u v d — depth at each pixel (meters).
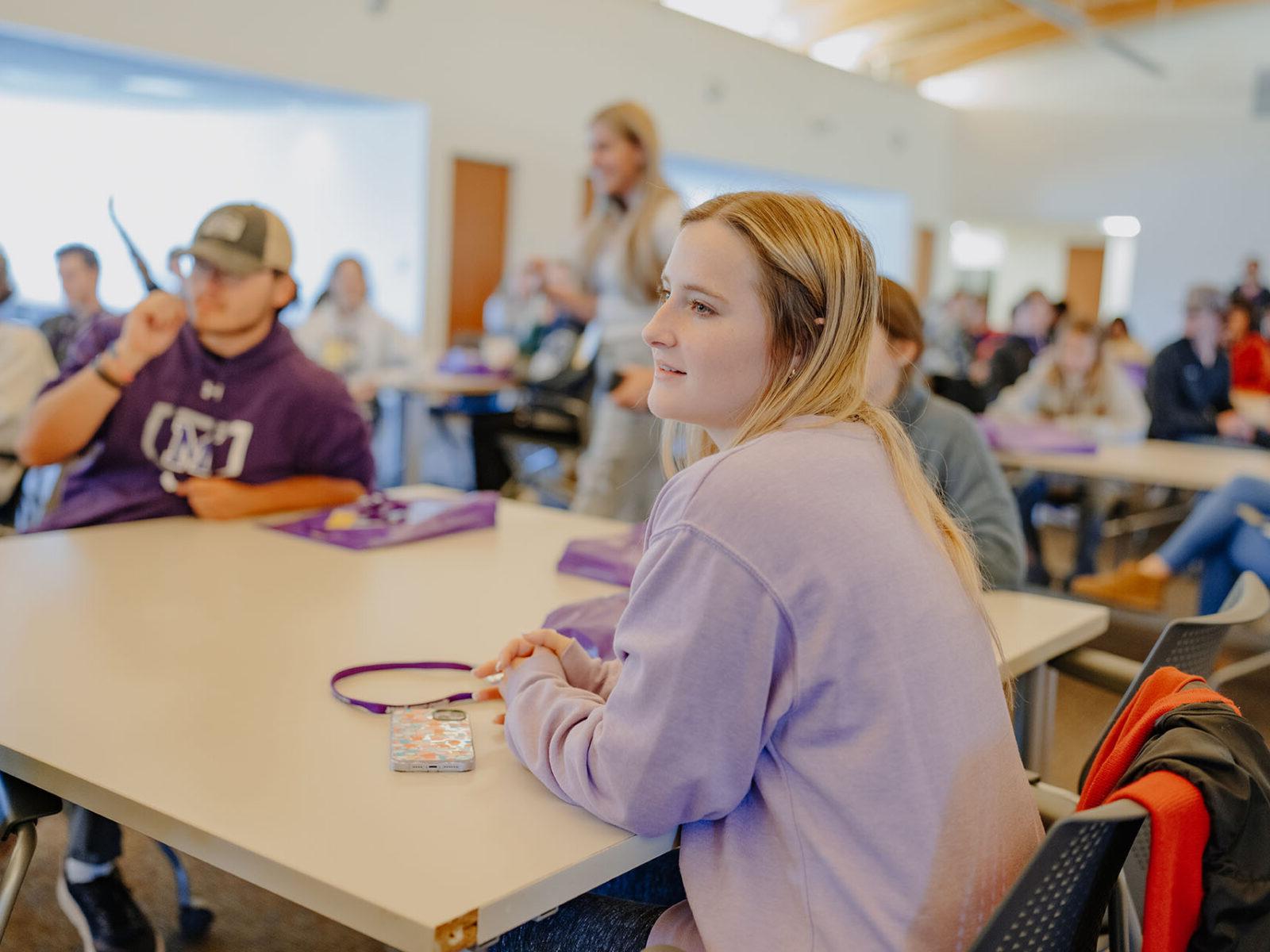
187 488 2.21
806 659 0.94
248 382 2.29
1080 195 12.59
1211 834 0.88
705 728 0.95
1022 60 12.65
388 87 7.40
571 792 1.03
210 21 6.33
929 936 0.92
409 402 6.00
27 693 1.25
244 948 1.96
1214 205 11.87
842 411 1.05
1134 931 1.12
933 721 0.95
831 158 11.31
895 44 12.20
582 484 3.68
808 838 0.96
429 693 1.31
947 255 13.41
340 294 6.23
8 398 3.36
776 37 11.16
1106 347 5.25
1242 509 3.34
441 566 1.91
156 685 1.29
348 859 0.92
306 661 1.40
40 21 5.62
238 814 0.99
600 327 3.55
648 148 3.33
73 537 2.01
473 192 8.12
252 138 8.87
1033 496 4.62
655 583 0.99
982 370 7.75
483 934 0.86
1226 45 11.56
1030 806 1.03
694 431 1.22
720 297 1.04
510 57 8.17
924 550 1.00
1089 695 3.21
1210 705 1.00
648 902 1.41
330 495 2.38
